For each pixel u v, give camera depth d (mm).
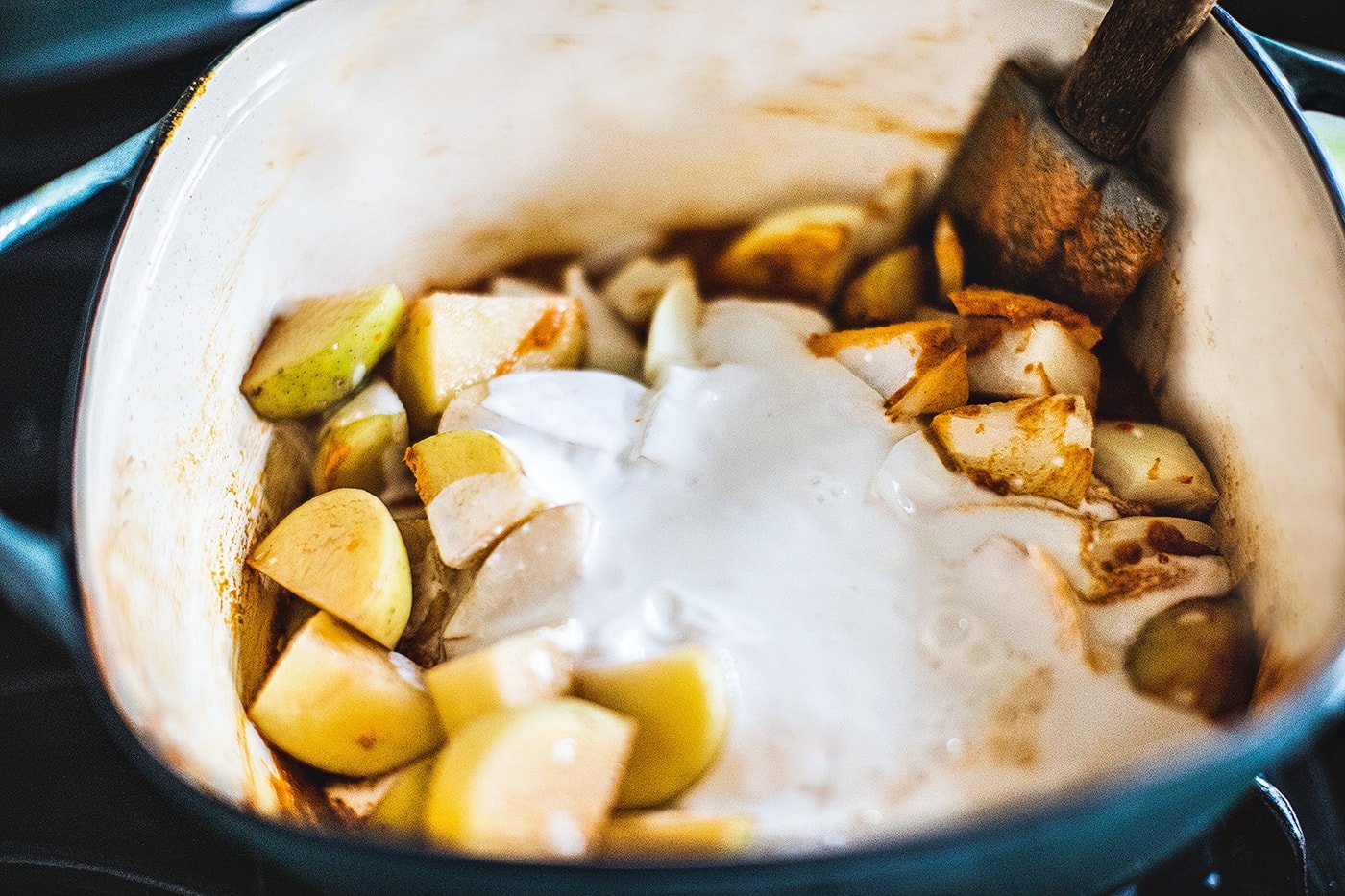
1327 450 400
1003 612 426
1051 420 436
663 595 432
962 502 440
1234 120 420
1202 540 436
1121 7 422
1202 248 439
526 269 518
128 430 404
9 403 507
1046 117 450
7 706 468
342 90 452
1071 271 464
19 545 372
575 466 455
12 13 491
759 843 387
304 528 439
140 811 448
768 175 502
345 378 460
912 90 472
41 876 436
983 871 343
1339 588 388
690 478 450
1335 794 444
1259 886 423
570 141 488
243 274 452
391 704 417
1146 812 346
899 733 413
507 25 454
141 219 411
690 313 491
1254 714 385
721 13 458
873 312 489
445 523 435
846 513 443
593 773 387
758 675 418
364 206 479
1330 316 399
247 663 438
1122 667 417
